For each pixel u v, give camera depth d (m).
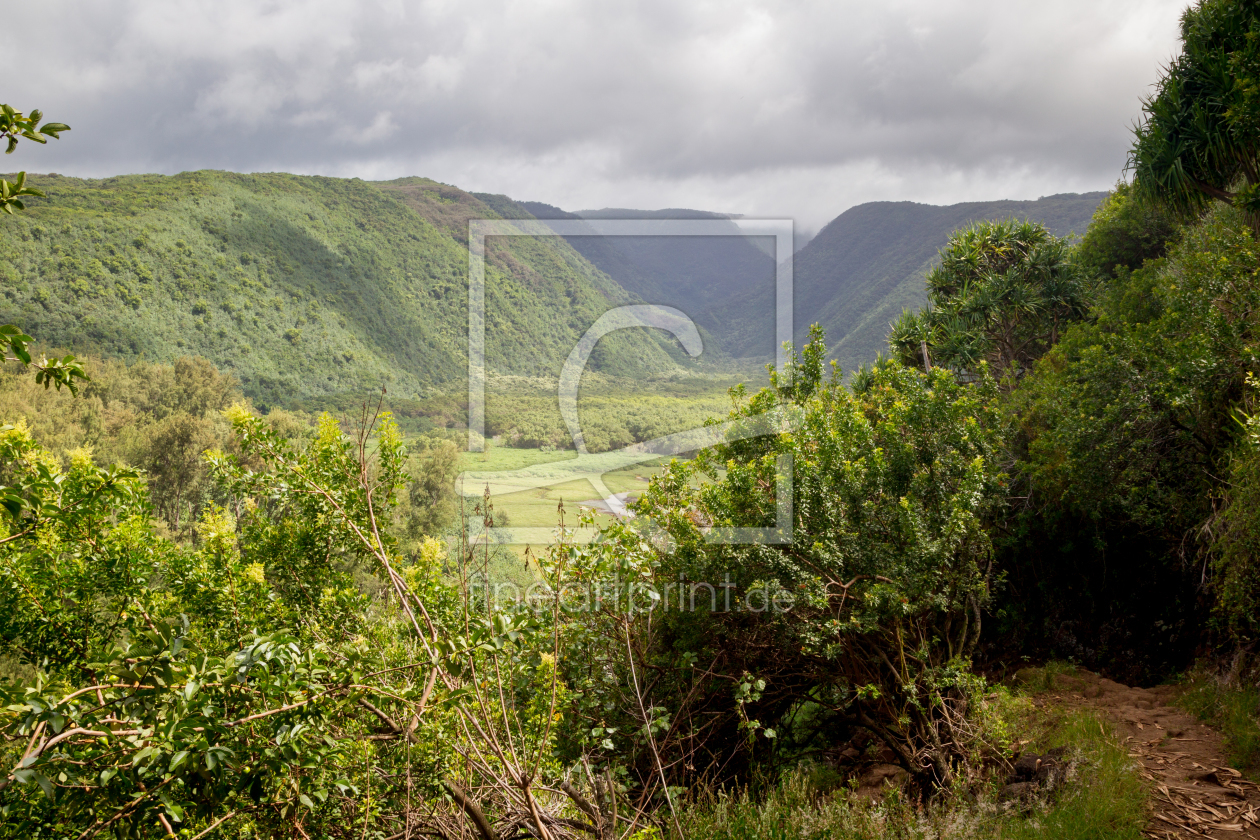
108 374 48.47
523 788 2.49
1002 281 16.08
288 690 2.26
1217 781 4.30
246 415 4.07
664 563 5.78
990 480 5.95
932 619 5.95
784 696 6.06
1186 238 10.02
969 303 15.90
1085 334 11.86
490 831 2.59
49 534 3.14
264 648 2.25
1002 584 8.25
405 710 2.83
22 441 3.09
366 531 3.87
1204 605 7.17
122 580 3.21
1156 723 5.55
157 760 2.03
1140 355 8.43
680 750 5.37
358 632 3.95
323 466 4.09
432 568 4.11
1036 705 6.27
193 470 35.16
